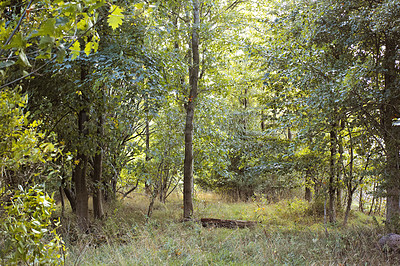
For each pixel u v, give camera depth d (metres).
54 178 5.76
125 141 11.49
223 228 8.27
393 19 6.35
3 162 2.58
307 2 8.30
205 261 5.18
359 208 12.25
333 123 7.39
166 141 10.53
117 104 7.50
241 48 9.36
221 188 16.27
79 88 7.64
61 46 1.40
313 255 5.54
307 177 9.02
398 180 6.91
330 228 7.85
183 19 10.01
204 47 10.09
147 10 1.85
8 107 2.67
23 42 1.34
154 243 6.01
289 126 8.51
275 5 10.05
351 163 8.42
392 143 7.00
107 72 6.70
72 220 8.09
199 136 11.20
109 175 10.04
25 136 2.75
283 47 8.09
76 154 8.16
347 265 5.08
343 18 7.50
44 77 7.55
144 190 13.67
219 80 10.45
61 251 2.85
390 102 7.13
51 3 1.57
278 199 13.99
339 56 7.94
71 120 8.44
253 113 15.15
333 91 6.50
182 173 12.56
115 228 7.14
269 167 9.50
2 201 2.58
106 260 5.18
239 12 11.02
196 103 10.45
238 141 11.57
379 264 5.12
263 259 5.32
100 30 7.22
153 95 7.21
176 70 8.93
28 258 2.28
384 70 6.87
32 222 2.22
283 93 9.06
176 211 10.96
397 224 6.68
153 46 8.50
